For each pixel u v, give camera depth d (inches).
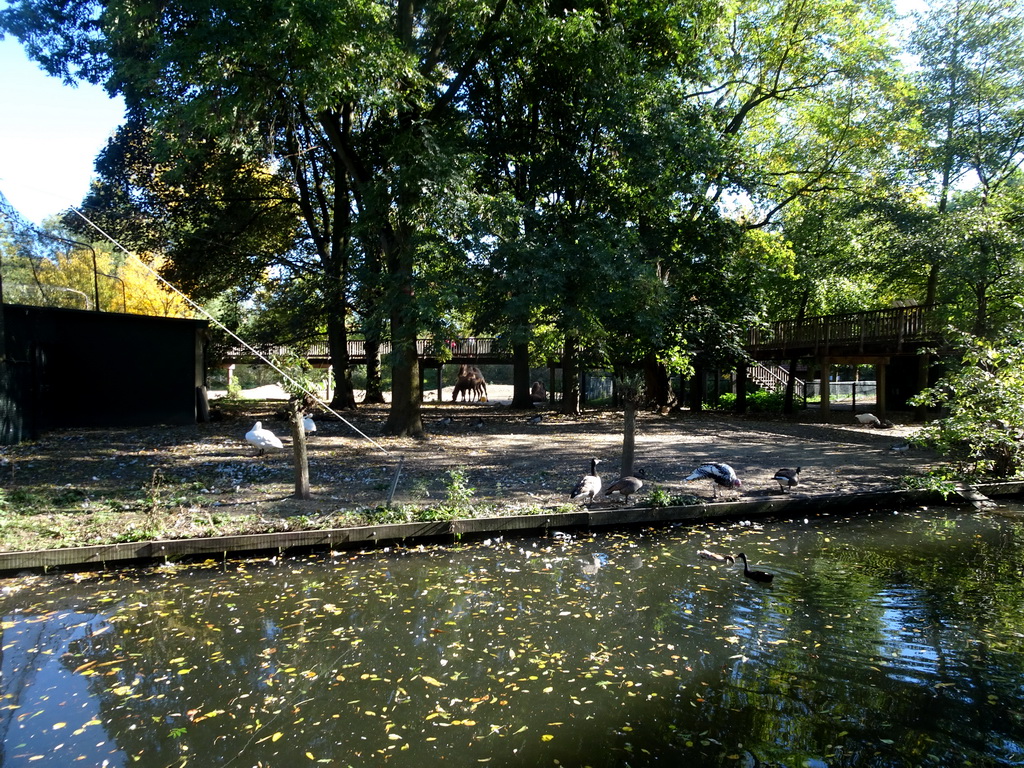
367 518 351.6
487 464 544.7
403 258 592.4
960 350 609.3
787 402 1087.6
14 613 256.4
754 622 245.3
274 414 956.0
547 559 320.8
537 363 1318.9
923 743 169.6
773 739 171.3
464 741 171.8
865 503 419.8
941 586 283.0
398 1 629.0
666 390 1068.5
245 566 310.3
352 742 171.8
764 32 838.5
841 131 836.6
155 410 770.8
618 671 208.1
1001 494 452.1
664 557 324.5
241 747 169.9
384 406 1099.3
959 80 857.5
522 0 637.9
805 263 999.6
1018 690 196.7
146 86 516.7
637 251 673.6
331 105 544.4
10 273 1056.8
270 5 469.1
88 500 394.0
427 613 255.6
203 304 1156.5
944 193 912.9
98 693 197.5
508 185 765.3
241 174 987.9
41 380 687.7
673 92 704.4
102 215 1005.2
